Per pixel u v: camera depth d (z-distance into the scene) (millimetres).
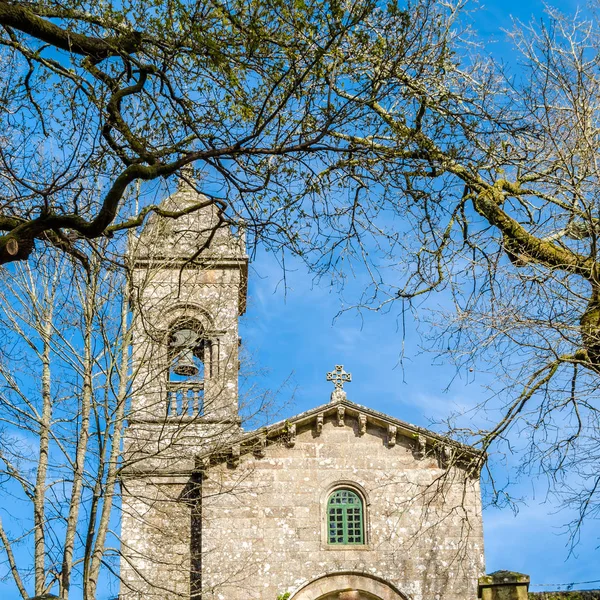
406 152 16844
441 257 19016
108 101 15742
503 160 19031
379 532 31828
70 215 14539
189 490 32406
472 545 31594
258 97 16500
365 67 16828
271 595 31031
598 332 17531
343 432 33188
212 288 36562
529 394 18766
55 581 21297
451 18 18234
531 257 18828
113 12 15695
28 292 24047
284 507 32125
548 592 24281
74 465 22062
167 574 31938
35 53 15453
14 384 23141
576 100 19016
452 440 23969
